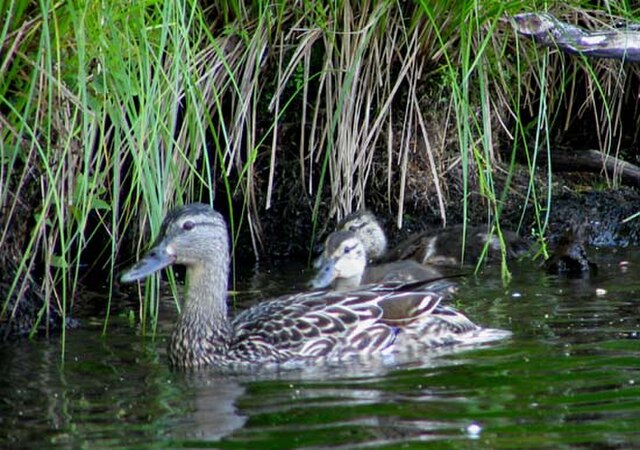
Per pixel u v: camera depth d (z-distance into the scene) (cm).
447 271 1514
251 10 1466
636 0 1622
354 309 1125
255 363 1085
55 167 1166
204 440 827
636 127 1856
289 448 804
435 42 1470
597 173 1834
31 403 937
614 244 1716
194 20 1404
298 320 1115
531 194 1759
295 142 1603
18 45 1090
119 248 1512
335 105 1507
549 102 1812
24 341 1173
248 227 1645
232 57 1447
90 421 881
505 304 1292
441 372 1006
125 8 1142
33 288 1235
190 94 1234
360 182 1514
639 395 913
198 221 1119
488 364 1027
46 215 1188
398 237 1656
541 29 1436
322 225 1641
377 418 870
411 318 1131
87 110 1098
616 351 1058
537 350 1072
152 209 1144
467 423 852
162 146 1300
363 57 1474
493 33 1504
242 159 1592
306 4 1444
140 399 947
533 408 887
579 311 1244
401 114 1573
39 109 1096
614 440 811
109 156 1387
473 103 1633
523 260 1570
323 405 910
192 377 1031
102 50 1116
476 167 1708
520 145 1845
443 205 1628
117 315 1294
